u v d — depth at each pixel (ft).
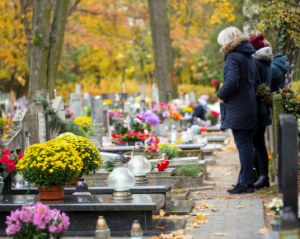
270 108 23.53
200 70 142.10
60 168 15.83
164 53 69.00
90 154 19.51
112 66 150.20
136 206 15.11
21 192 18.38
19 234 13.03
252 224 16.01
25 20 82.99
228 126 21.39
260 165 22.97
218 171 31.32
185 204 19.53
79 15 103.86
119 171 16.06
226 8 42.24
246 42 21.22
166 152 26.63
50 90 50.29
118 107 64.95
